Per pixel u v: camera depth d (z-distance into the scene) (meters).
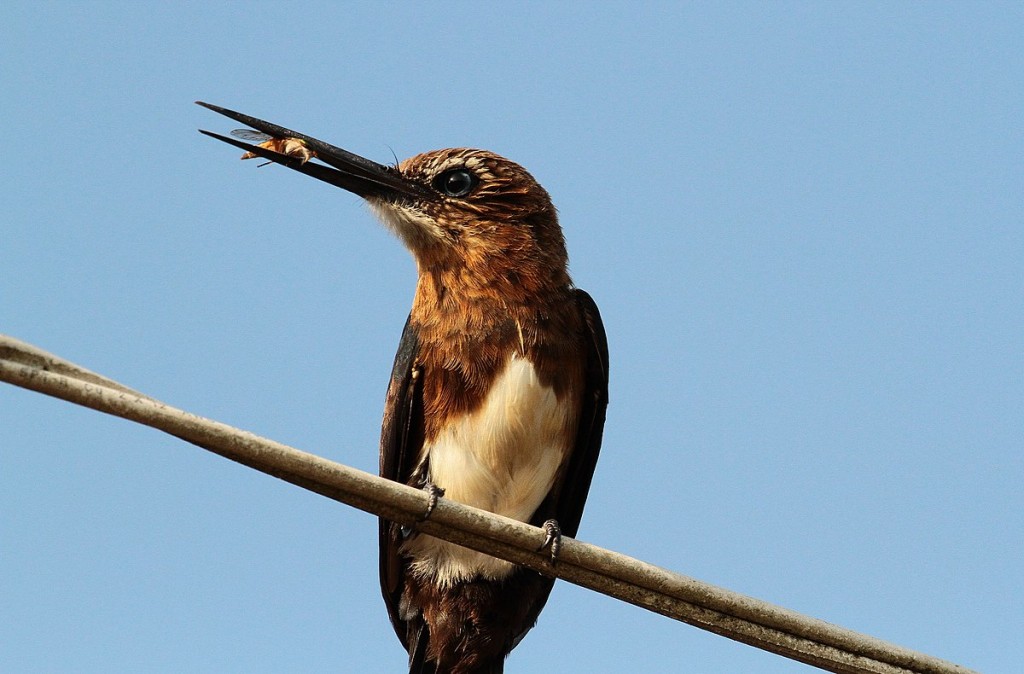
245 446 7.41
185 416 7.17
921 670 8.87
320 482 7.80
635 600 8.79
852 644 8.80
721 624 8.77
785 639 8.77
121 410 6.92
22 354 6.64
